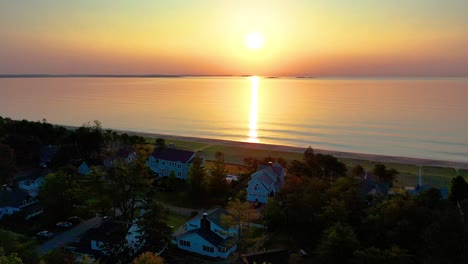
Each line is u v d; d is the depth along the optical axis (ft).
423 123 573.33
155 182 265.34
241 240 161.07
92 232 167.94
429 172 317.22
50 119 629.92
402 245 145.28
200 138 473.67
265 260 138.41
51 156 311.88
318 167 246.47
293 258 143.95
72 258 146.20
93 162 309.42
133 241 163.84
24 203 209.36
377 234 154.51
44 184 198.39
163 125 583.17
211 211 183.62
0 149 251.80
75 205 208.64
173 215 211.00
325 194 187.32
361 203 183.83
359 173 261.44
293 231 179.83
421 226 152.46
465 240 122.42
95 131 330.95
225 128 555.28
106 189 197.47
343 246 140.77
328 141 456.86
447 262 120.47
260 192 229.04
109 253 152.66
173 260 159.94
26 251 139.23
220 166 253.24
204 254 166.09
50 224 190.39
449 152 396.37
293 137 484.33
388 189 234.99
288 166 278.46
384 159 365.40
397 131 514.68
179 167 276.82
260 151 393.29
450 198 206.90
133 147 321.11
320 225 172.86
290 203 182.91
